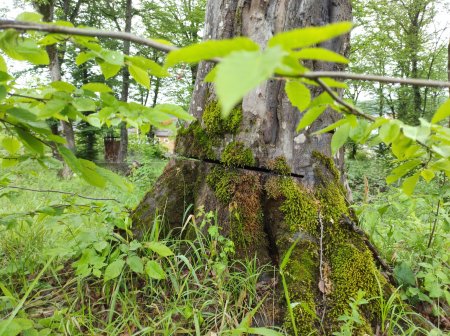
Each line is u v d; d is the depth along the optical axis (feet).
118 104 3.41
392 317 5.90
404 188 3.87
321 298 6.13
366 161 35.60
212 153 7.86
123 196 15.71
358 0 45.06
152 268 5.67
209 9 8.51
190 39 55.83
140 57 3.16
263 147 7.48
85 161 3.71
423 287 6.82
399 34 55.67
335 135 3.34
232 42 1.48
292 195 7.12
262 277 6.75
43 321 5.08
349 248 6.70
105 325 5.77
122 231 7.81
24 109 3.32
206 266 6.58
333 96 2.24
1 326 4.24
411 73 56.18
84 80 52.49
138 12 55.36
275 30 7.53
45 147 4.43
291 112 7.50
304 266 6.42
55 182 24.02
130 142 53.67
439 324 6.46
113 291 6.22
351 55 50.24
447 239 7.49
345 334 5.22
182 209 8.02
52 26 2.38
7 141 4.54
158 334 5.66
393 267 7.73
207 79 2.06
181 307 5.85
